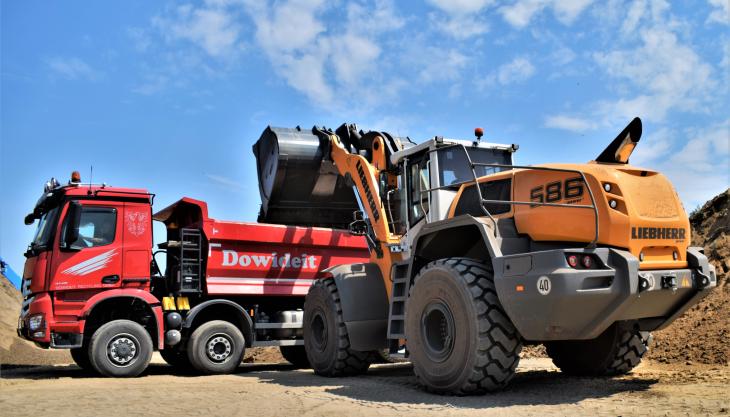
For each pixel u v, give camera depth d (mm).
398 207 7980
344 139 10039
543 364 8719
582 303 5043
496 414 4746
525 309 5238
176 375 9594
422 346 6078
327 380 7711
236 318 10414
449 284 5762
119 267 9516
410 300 6312
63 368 11242
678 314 5680
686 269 5543
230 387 7172
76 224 9188
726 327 7812
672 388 5641
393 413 4957
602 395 5488
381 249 8047
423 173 7449
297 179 10484
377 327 7887
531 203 5621
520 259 5324
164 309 9766
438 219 6945
